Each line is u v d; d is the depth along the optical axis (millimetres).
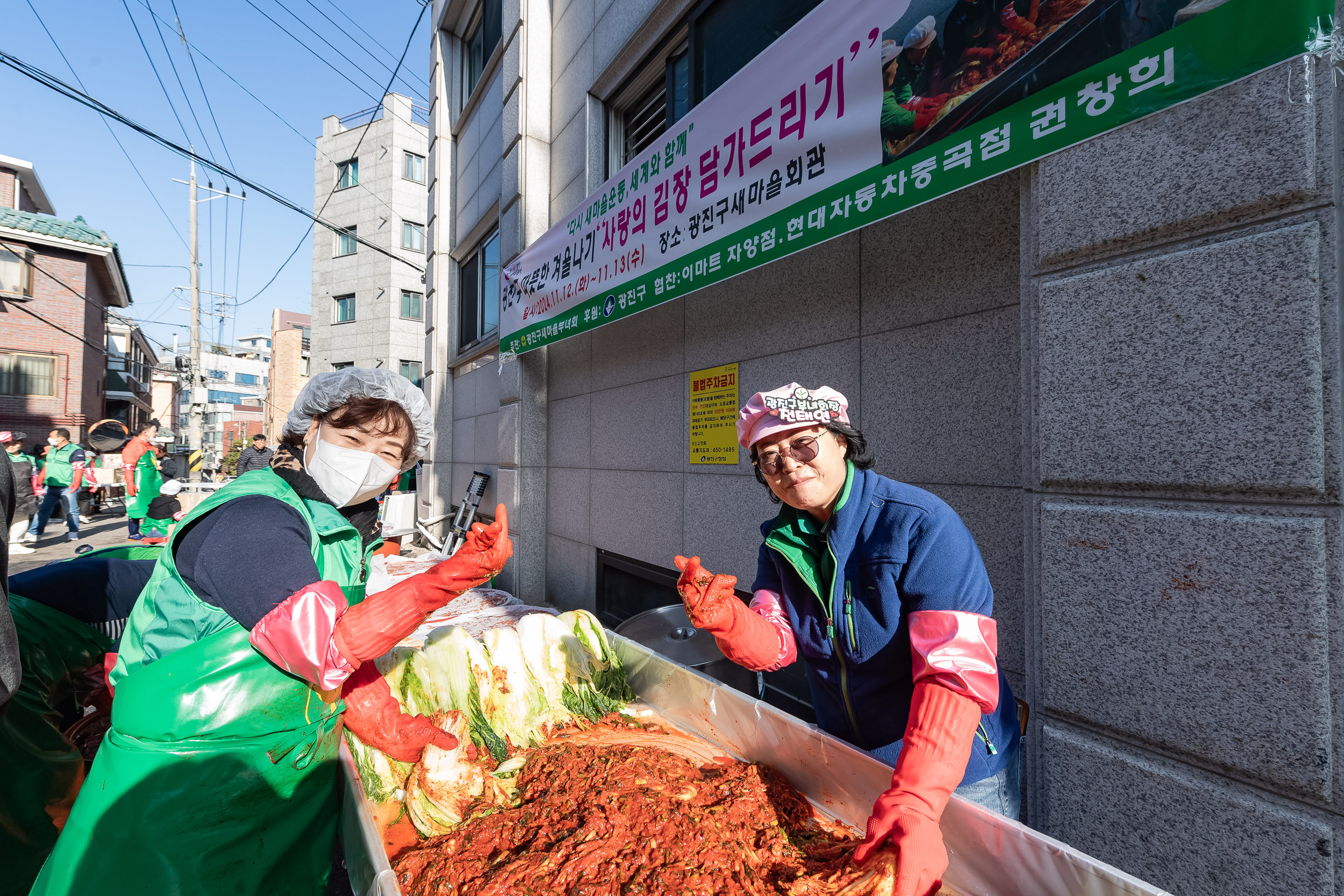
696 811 1313
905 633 1273
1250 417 1351
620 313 4012
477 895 1083
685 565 1393
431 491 9906
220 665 1138
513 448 6031
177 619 1152
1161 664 1483
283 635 1027
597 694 1983
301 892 1292
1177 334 1471
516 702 1814
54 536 11367
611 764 1505
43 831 1858
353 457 1314
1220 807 1378
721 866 1137
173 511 7898
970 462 2248
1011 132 1799
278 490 1243
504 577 6211
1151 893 862
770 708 1538
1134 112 1514
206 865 1141
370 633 1066
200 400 19047
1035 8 1729
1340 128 1242
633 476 4527
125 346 27953
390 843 1336
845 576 1330
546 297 5227
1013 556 2098
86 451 15500
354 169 21797
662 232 3578
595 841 1212
